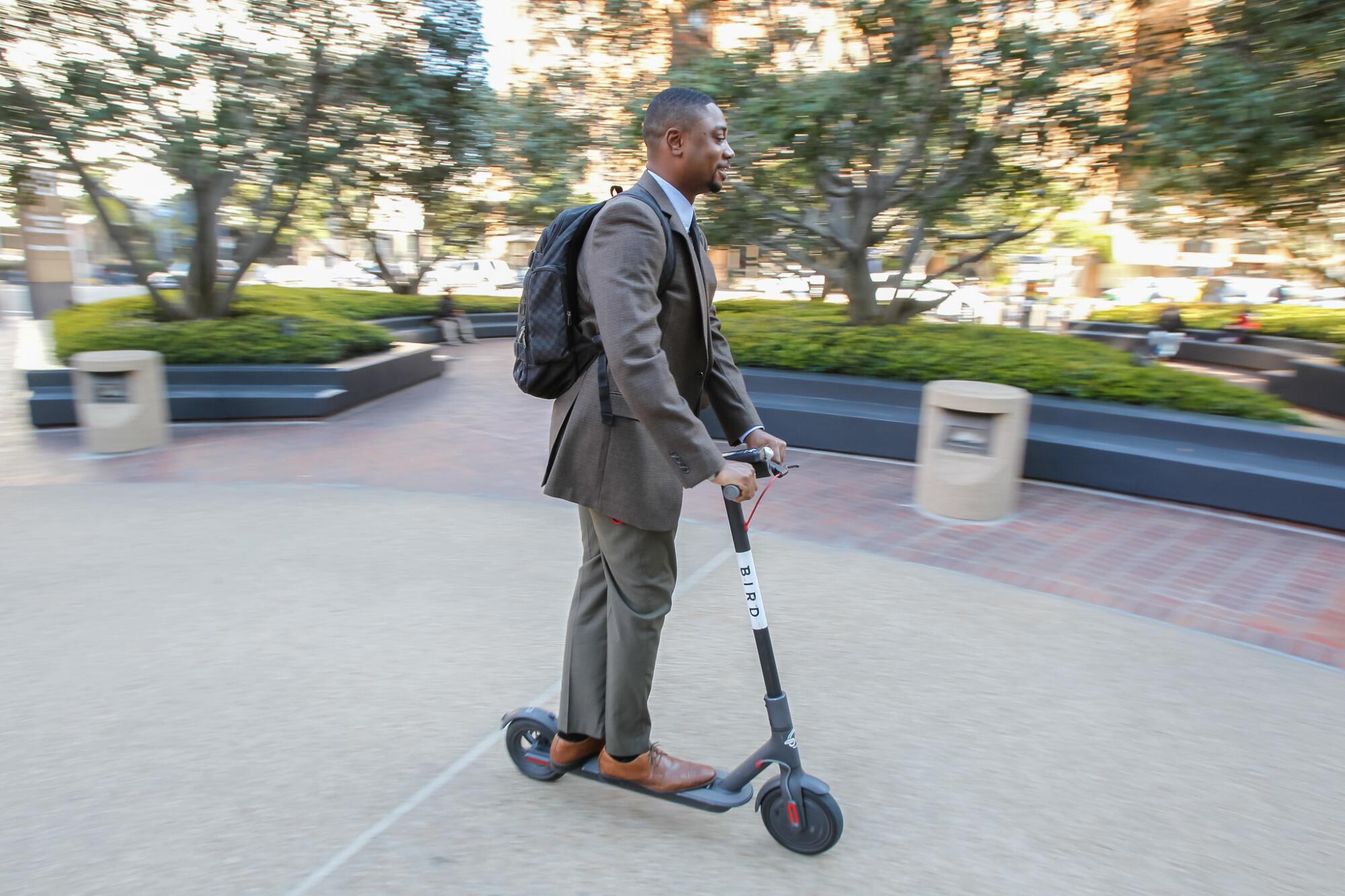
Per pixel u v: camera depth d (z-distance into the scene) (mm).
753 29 8453
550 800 2568
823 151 7734
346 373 9367
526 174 10539
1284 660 3619
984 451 5473
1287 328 14711
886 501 5988
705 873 2256
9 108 8820
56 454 7406
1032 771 2748
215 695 3170
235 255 11461
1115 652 3643
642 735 2414
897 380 7766
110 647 3564
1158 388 6680
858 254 9359
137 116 9359
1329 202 8445
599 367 2201
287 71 10070
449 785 2631
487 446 7777
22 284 27062
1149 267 34031
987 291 22828
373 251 18453
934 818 2502
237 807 2512
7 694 3172
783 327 8867
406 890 2182
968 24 7137
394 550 4805
